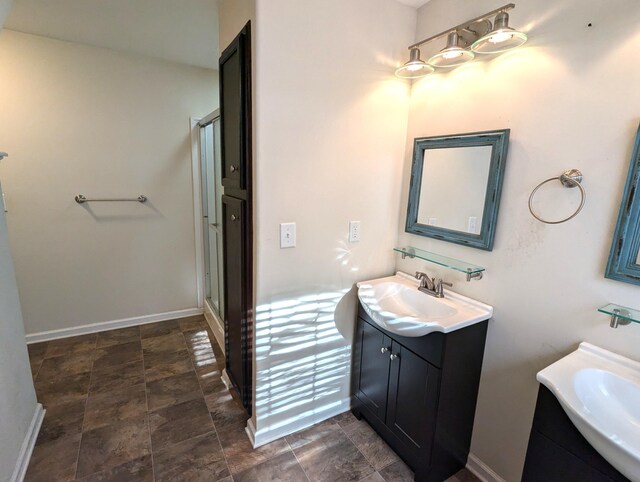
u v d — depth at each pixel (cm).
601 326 114
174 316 311
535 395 135
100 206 263
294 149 148
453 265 157
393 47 167
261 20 129
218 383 218
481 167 145
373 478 154
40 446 164
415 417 148
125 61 253
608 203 110
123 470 153
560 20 117
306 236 161
